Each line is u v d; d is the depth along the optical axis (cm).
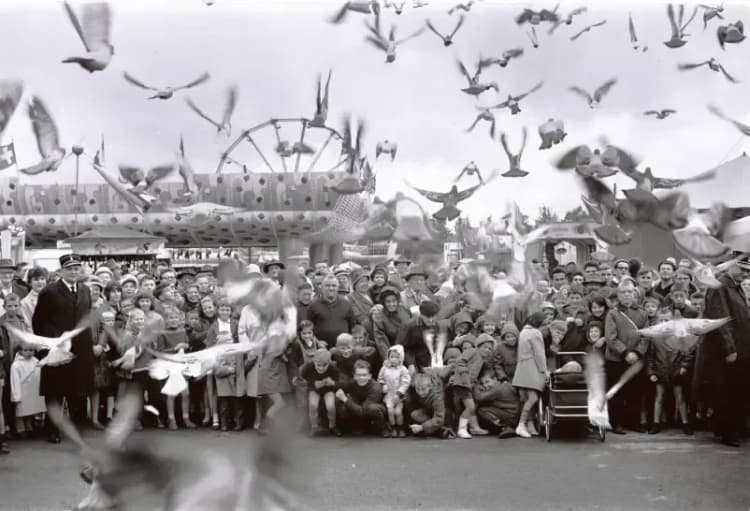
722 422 875
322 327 980
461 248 1656
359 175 1397
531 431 921
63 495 673
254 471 361
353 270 1246
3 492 680
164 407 960
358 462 782
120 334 961
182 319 974
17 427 917
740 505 634
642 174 1107
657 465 766
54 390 873
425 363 955
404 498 657
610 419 921
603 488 686
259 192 2633
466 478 721
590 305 953
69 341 726
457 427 927
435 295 1134
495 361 946
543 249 1590
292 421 371
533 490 680
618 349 909
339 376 922
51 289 890
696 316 893
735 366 847
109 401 957
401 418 909
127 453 377
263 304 616
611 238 1133
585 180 942
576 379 870
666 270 1057
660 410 934
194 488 362
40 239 2803
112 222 2719
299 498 363
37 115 1056
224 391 932
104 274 1195
